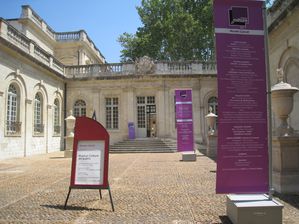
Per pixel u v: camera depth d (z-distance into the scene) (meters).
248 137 5.02
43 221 5.11
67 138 18.03
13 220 5.16
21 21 23.66
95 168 6.17
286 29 13.27
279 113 7.52
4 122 16.58
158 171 11.14
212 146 17.36
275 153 7.48
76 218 5.28
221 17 5.06
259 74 5.08
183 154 14.76
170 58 33.91
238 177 4.97
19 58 18.00
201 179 9.23
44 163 14.59
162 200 6.54
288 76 13.73
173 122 24.25
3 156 16.36
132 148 21.64
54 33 29.11
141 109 24.88
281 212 4.59
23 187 8.23
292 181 7.12
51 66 22.58
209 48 33.44
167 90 24.44
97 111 24.67
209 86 24.44
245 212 4.59
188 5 34.47
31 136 19.48
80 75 24.97
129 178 9.56
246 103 5.04
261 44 5.11
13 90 17.88
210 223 4.93
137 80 24.56
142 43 33.34
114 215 5.46
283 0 13.31
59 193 7.43
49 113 22.36
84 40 28.92
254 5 5.14
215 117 17.52
